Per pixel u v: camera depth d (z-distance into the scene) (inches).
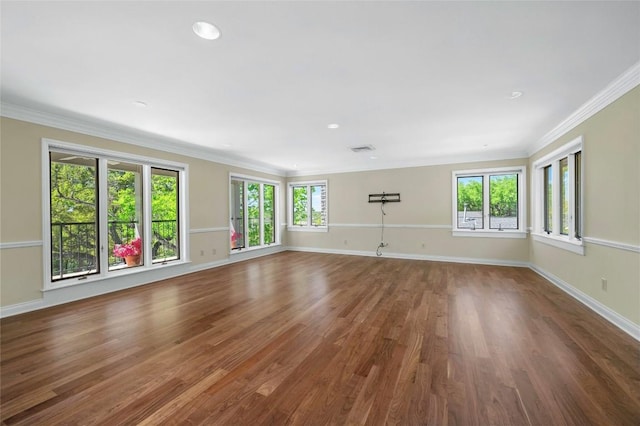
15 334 102.4
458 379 74.1
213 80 98.3
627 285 101.7
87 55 82.3
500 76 96.3
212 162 223.6
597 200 119.1
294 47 79.1
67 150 140.5
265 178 282.7
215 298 144.3
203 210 215.3
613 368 78.6
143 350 90.7
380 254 268.8
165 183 193.9
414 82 100.6
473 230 232.5
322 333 102.7
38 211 130.0
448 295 146.9
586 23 68.6
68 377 76.0
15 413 62.4
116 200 165.9
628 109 99.0
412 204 254.5
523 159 214.5
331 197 291.6
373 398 67.1
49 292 133.0
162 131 160.4
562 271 155.2
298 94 110.4
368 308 128.3
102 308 130.0
